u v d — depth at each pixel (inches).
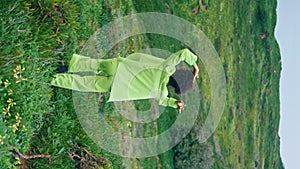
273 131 2137.1
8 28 186.7
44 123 223.1
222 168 1387.8
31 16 206.2
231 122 1612.9
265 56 2057.1
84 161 250.8
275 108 2182.6
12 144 187.0
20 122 193.3
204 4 1342.3
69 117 237.6
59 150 227.3
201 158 676.1
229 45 1617.9
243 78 1791.3
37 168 215.6
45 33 214.4
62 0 229.6
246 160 1732.3
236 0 1718.8
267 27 2031.3
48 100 215.9
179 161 660.7
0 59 182.4
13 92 187.8
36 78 199.8
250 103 1863.9
